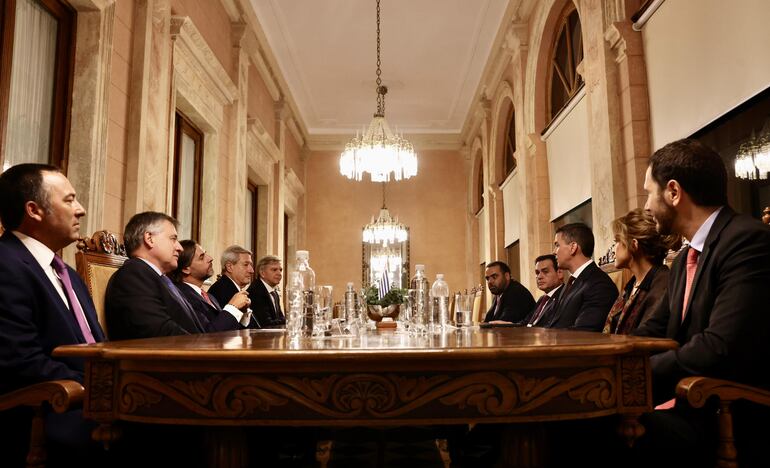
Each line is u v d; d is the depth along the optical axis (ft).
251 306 17.93
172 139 16.37
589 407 4.44
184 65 17.53
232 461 4.82
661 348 4.54
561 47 21.91
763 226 5.42
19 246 6.53
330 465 10.16
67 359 6.33
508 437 4.93
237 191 22.77
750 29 10.59
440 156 41.14
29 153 11.68
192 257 12.91
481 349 4.15
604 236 15.35
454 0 24.62
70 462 5.26
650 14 14.05
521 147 24.48
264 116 29.35
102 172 12.75
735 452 4.76
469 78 32.09
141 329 8.12
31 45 11.78
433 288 8.64
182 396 4.37
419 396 4.25
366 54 29.27
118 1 13.74
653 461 5.17
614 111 15.08
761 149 10.59
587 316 10.11
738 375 5.02
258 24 25.48
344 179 40.88
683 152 5.88
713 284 5.50
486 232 32.91
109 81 13.05
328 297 8.57
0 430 5.47
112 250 8.91
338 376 4.27
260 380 4.29
